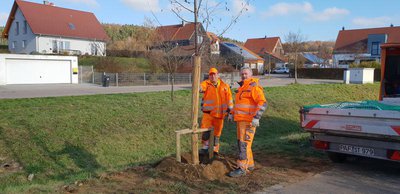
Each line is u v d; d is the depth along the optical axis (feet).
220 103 22.89
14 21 178.09
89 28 185.37
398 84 31.14
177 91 69.15
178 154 21.11
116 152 38.11
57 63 121.39
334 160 24.16
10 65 112.37
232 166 21.03
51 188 18.89
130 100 55.62
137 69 134.82
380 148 20.66
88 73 125.90
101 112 46.80
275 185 18.66
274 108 59.47
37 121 41.29
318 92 79.25
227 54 174.81
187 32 111.75
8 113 44.21
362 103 24.90
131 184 18.54
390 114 19.63
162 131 44.24
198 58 20.74
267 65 223.51
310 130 23.38
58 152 36.27
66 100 54.44
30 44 170.91
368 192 17.99
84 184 18.83
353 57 199.52
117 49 184.65
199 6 21.57
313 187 18.60
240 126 20.42
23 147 36.17
